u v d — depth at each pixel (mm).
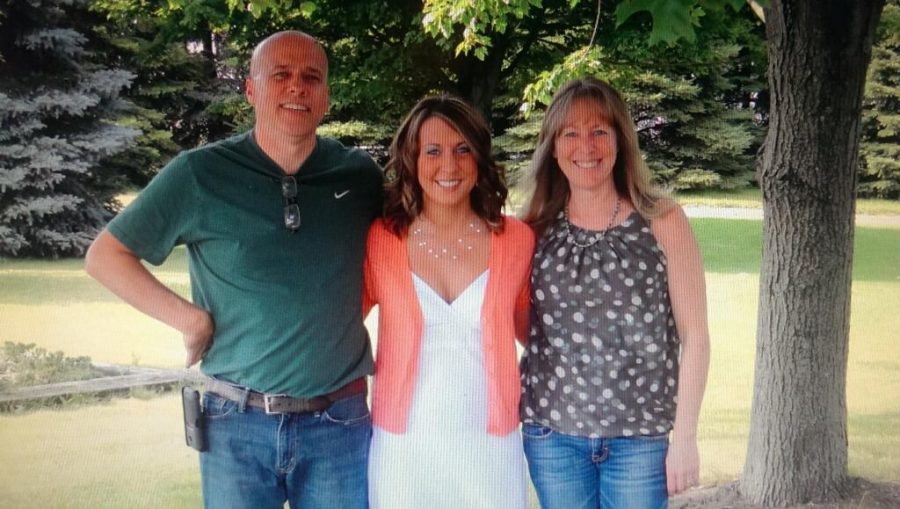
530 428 2342
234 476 2236
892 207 14633
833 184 3455
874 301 8609
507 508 2293
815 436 3623
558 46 8703
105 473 4270
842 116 3404
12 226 11781
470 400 2271
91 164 12523
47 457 4484
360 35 8383
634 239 2248
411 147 2307
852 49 3336
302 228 2230
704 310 2262
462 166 2271
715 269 10297
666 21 1911
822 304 3555
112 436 4867
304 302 2209
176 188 2211
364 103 9883
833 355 3604
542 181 2408
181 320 2213
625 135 2283
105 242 2201
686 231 2266
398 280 2291
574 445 2277
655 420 2244
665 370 2268
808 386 3604
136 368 6336
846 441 3713
